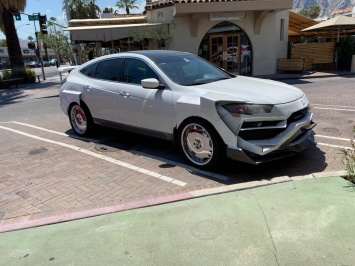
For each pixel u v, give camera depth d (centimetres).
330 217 304
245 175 427
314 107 841
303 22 2219
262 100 400
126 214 337
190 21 1738
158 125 486
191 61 539
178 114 448
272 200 344
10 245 296
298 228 291
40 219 338
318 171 425
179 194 371
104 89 565
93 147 582
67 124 790
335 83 1331
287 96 428
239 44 1836
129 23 1986
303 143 429
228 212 327
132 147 571
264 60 1861
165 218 324
